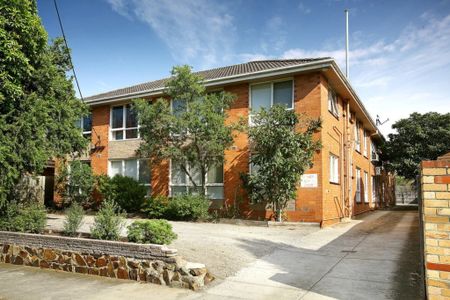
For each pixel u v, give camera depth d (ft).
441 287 13.12
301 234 37.09
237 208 48.06
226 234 35.47
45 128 39.42
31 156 35.58
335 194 50.14
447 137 84.84
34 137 37.42
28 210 33.12
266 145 41.75
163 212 49.39
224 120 46.06
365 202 74.38
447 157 19.22
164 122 47.06
